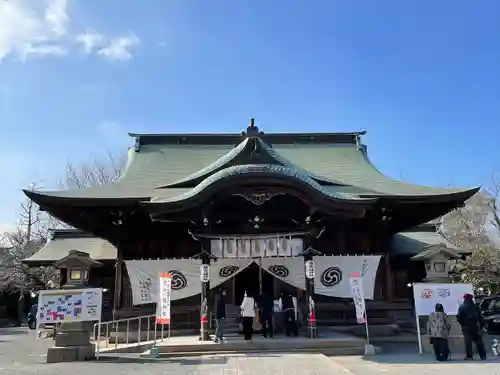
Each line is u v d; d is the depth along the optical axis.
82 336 13.84
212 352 14.27
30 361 14.12
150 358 13.59
